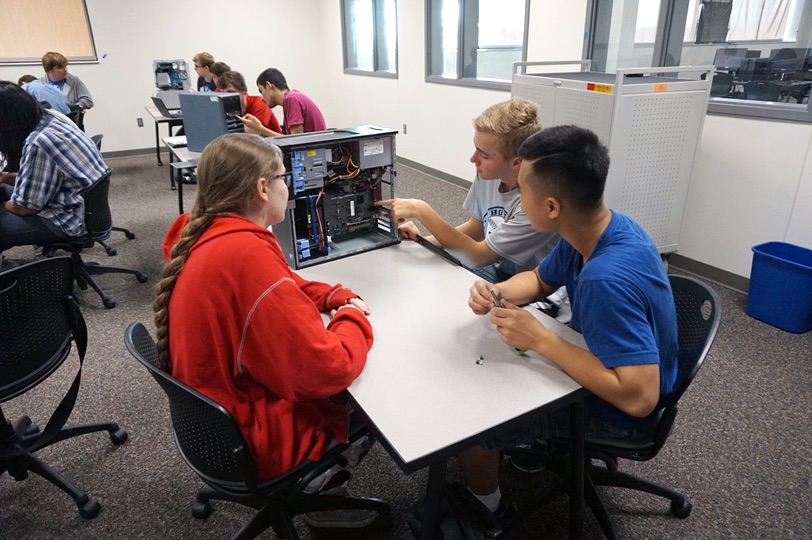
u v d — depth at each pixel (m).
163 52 6.62
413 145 5.91
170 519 1.56
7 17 5.69
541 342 1.07
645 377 0.98
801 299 2.38
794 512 1.53
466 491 1.31
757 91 2.71
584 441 1.23
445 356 1.12
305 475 1.16
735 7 2.70
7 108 2.38
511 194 1.67
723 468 1.70
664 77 2.84
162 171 5.89
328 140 1.56
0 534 1.52
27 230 2.56
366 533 1.51
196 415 1.08
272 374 1.04
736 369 2.21
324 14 7.30
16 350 1.44
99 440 1.87
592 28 3.42
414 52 5.49
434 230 1.67
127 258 3.50
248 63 7.19
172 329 1.05
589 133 1.05
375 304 1.34
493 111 1.52
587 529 1.51
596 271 1.03
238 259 0.98
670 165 2.55
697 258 3.06
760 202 2.69
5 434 1.61
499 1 4.41
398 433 0.90
